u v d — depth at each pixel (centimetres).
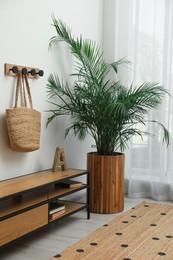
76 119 384
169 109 404
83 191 418
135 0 414
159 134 410
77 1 387
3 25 290
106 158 350
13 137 290
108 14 435
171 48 399
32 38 324
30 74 320
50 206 302
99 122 346
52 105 357
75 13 384
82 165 415
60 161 338
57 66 362
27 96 321
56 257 254
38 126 315
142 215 351
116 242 280
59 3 358
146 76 414
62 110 367
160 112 407
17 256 255
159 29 407
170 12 398
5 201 275
